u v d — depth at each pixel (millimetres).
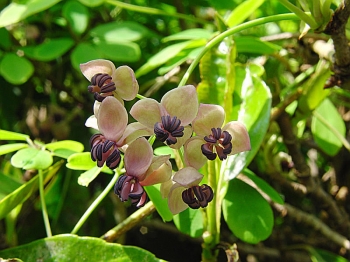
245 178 165
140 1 259
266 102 158
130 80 127
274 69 214
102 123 118
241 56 244
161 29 270
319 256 206
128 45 204
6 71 201
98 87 126
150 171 118
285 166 216
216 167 152
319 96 188
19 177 209
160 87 231
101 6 255
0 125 248
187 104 118
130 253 144
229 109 156
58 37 250
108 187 157
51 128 254
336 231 221
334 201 223
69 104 268
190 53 182
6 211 156
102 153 116
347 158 239
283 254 223
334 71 155
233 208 156
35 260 145
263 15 244
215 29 225
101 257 144
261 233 151
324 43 185
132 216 164
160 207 147
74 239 146
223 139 119
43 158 154
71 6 214
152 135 121
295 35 206
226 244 154
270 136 202
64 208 227
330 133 202
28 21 241
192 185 120
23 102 263
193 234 154
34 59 225
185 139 122
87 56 199
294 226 267
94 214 232
